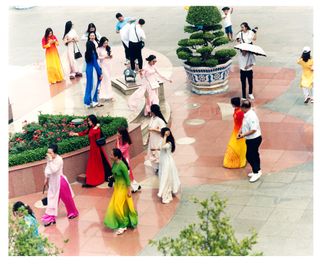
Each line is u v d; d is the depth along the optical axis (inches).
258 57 864.3
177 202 530.9
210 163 593.0
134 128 620.1
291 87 753.0
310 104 701.3
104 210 533.3
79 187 573.0
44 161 565.0
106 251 473.1
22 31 1117.1
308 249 453.1
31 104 741.3
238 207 515.2
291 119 667.4
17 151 579.2
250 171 571.2
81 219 521.3
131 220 493.7
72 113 696.4
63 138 597.3
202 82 753.0
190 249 348.2
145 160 613.0
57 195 511.5
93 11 1224.8
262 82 775.7
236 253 343.6
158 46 955.3
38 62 932.0
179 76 828.0
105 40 708.0
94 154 567.8
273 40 934.4
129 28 792.9
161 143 528.7
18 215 422.9
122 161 485.1
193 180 565.0
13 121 689.0
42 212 534.6
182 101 744.3
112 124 608.4
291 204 512.7
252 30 746.8
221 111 706.2
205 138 645.3
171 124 683.4
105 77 719.7
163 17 1133.1
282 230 479.5
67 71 869.2
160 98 711.7
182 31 1027.9
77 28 1104.2
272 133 639.1
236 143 571.5
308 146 607.2
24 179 560.1
